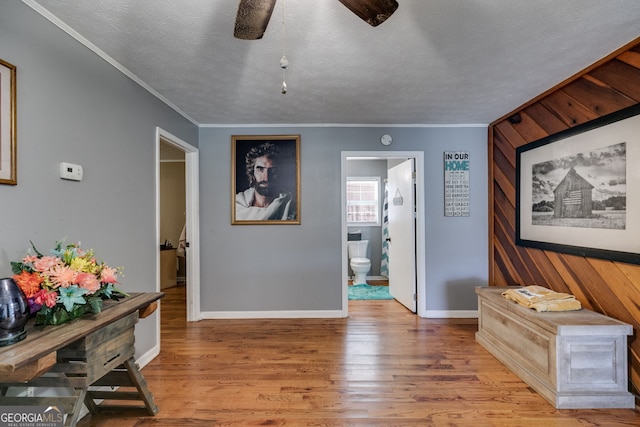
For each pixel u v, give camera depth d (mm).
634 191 1861
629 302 1919
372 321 3385
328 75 2268
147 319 2455
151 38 1790
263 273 3518
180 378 2207
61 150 1650
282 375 2242
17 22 1405
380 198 5754
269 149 3516
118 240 2115
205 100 2760
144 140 2424
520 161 2953
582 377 1873
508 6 1531
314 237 3520
